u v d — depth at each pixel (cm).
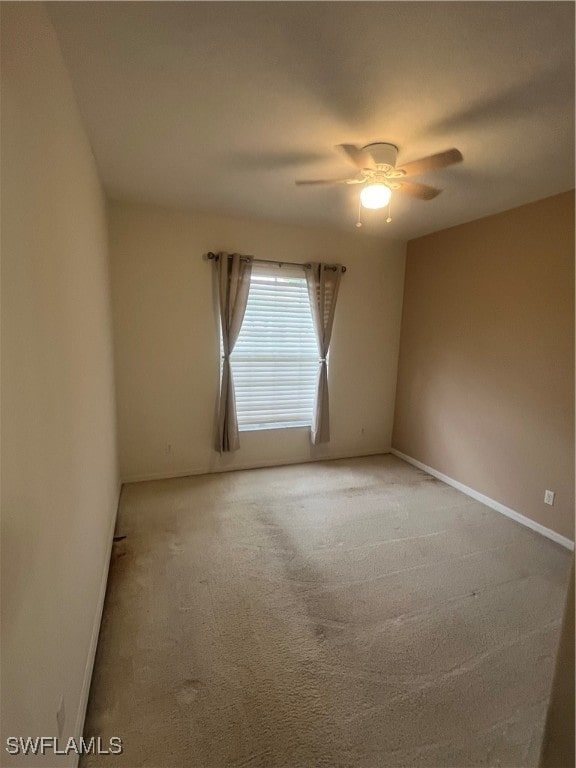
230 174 274
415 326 448
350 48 148
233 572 249
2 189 86
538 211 308
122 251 347
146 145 231
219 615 212
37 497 106
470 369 374
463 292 380
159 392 380
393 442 489
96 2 128
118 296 353
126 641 193
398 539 294
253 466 429
